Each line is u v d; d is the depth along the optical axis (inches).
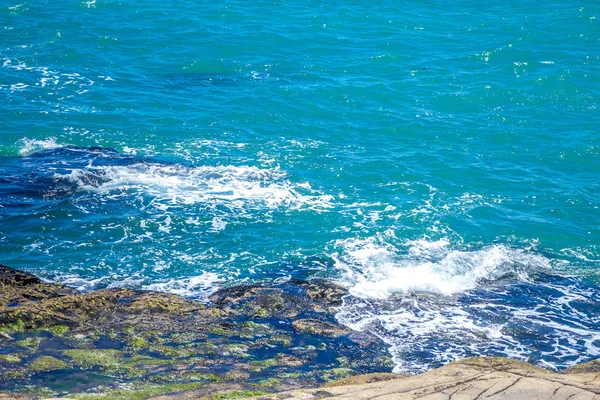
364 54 1915.6
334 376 863.1
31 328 914.7
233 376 842.8
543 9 2215.8
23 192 1289.4
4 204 1247.5
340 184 1379.2
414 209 1306.6
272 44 1958.7
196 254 1160.2
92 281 1074.1
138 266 1120.8
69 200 1277.1
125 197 1300.4
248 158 1453.0
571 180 1409.9
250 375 852.6
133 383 807.7
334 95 1705.2
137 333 930.1
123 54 1875.0
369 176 1406.3
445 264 1153.4
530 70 1829.5
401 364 911.7
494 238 1232.2
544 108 1667.1
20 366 828.6
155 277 1096.8
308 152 1485.0
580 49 1946.4
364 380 810.2
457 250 1195.3
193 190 1336.1
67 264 1112.8
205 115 1606.8
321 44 1966.0
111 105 1627.7
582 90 1736.0
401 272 1128.8
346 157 1469.0
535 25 2091.5
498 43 1973.4
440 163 1454.2
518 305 1058.7
